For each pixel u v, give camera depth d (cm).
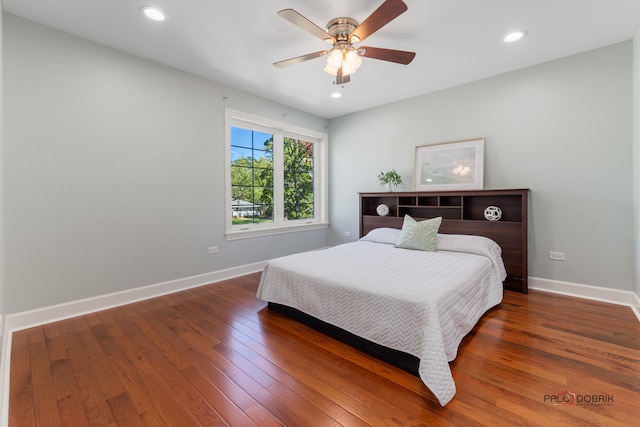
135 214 287
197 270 339
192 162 330
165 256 311
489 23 231
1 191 176
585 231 287
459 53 280
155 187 301
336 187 502
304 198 488
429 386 143
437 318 160
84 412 139
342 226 497
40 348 197
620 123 266
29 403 145
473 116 349
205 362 181
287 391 154
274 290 255
